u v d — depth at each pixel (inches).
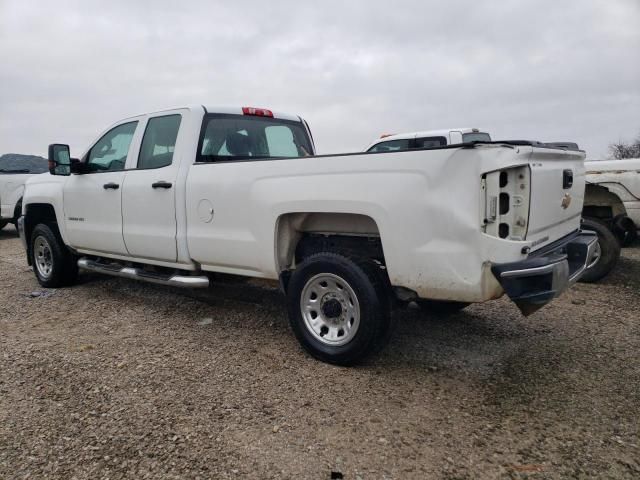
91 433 114.9
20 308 218.4
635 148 952.9
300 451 108.3
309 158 147.1
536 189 132.8
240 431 115.8
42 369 149.9
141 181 195.9
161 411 124.6
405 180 130.0
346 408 126.7
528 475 100.1
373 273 142.5
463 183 122.3
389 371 148.5
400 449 109.2
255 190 159.5
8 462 104.4
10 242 444.5
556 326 187.6
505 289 122.9
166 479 98.7
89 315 205.9
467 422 120.0
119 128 221.3
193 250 180.7
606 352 162.2
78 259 252.1
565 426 117.8
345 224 153.5
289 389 136.8
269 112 217.8
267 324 191.2
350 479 99.0
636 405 127.3
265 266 161.5
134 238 201.5
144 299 228.1
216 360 156.9
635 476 99.3
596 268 249.6
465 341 172.4
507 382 141.2
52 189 244.2
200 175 176.6
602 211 280.2
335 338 151.6
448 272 126.1
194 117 188.7
